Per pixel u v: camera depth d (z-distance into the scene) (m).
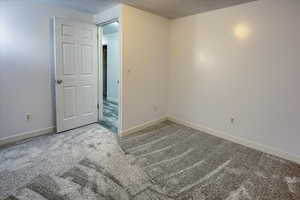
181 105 3.73
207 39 3.16
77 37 3.19
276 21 2.39
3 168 2.06
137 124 3.35
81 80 3.35
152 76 3.51
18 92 2.74
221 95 3.08
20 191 1.71
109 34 5.79
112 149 2.60
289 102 2.38
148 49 3.34
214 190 1.81
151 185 1.86
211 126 3.27
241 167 2.23
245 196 1.74
